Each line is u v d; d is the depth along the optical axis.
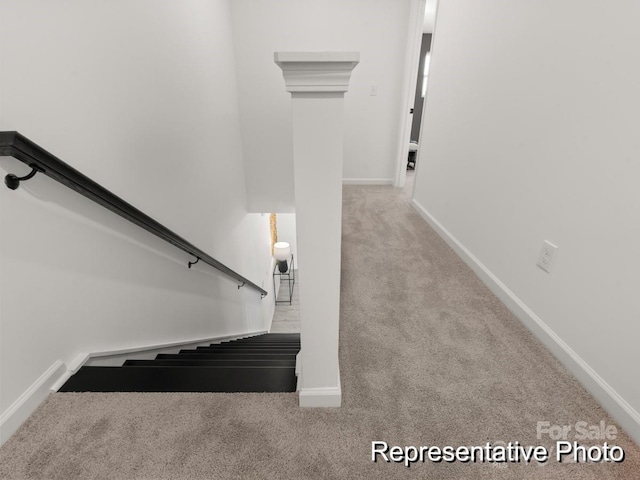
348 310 1.79
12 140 0.86
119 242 1.48
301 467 1.00
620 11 1.10
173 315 2.03
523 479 1.00
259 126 3.68
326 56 0.72
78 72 1.21
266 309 5.42
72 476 0.95
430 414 1.19
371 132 4.00
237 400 1.21
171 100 1.95
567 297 1.39
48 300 1.15
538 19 1.50
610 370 1.20
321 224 0.94
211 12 2.63
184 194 2.15
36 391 1.13
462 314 1.76
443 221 2.67
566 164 1.36
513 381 1.33
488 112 1.95
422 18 3.42
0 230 0.96
